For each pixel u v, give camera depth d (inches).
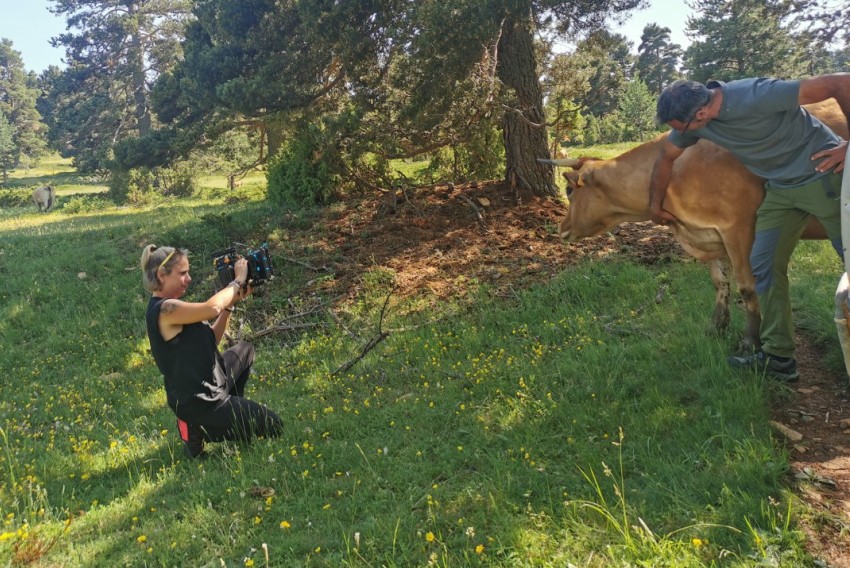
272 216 421.1
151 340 163.6
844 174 124.7
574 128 470.3
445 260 315.6
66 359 285.1
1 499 151.9
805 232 168.1
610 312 233.8
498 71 402.0
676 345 189.3
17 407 234.7
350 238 364.5
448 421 169.6
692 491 122.6
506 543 113.8
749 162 153.9
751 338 178.7
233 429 169.9
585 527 114.9
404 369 212.5
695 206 172.9
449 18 346.3
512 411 167.2
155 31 1357.0
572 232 217.5
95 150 1366.9
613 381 173.8
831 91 138.2
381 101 403.5
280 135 706.2
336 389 208.2
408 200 394.0
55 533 135.0
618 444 136.8
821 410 154.1
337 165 435.2
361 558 114.2
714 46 1481.3
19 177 2139.5
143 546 126.3
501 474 136.2
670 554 104.5
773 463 125.9
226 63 523.5
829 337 187.0
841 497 119.4
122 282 359.3
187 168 1029.2
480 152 476.4
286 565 116.3
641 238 319.0
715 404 152.4
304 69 492.1
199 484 150.9
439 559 112.0
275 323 286.2
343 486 143.0
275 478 148.1
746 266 172.9
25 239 473.7
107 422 209.6
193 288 333.4
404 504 132.0
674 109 148.6
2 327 314.7
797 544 106.7
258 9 518.3
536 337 221.0
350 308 284.7
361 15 413.4
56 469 171.5
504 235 341.7
